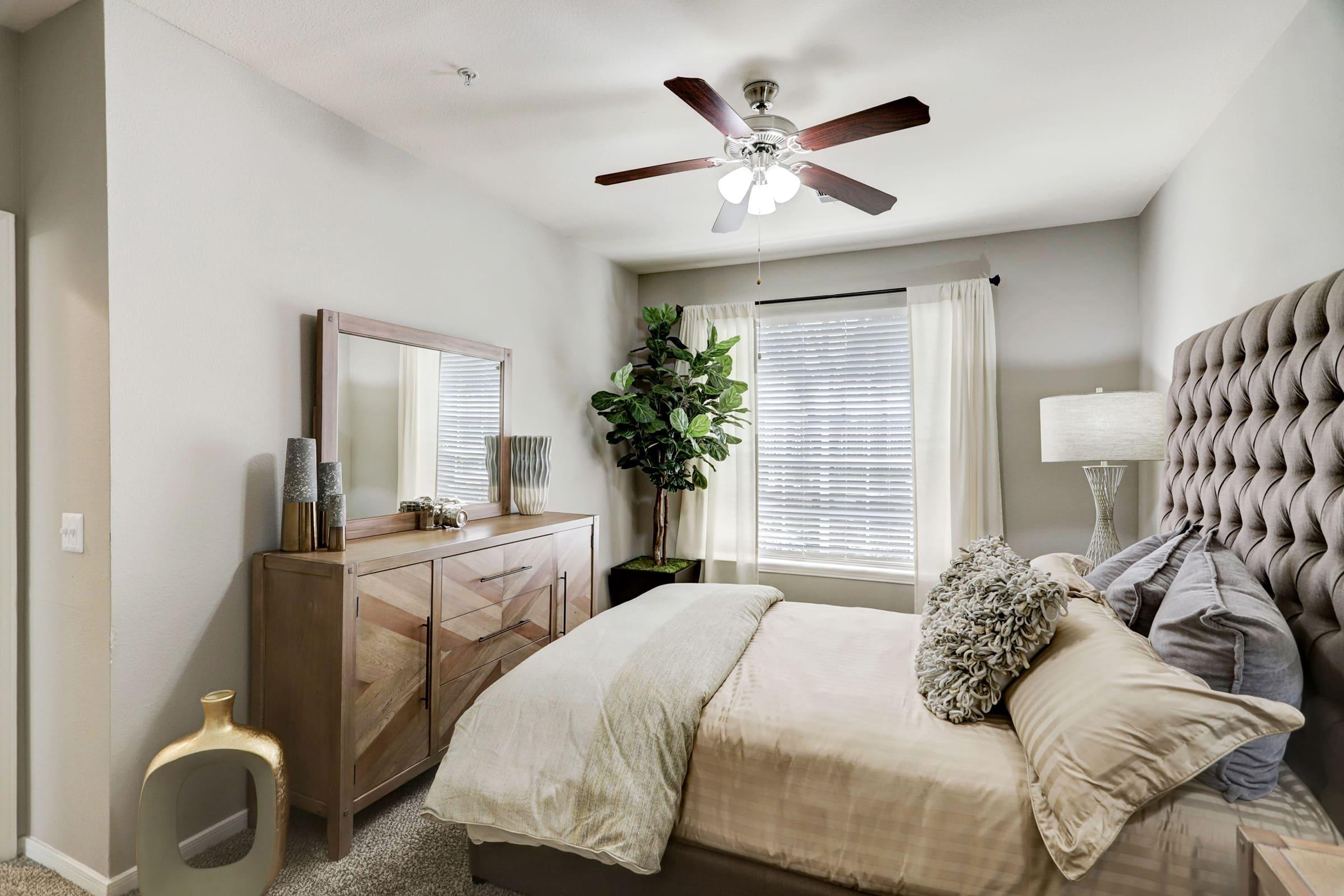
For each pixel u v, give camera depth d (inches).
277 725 84.7
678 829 63.8
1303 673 57.7
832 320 173.9
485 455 129.3
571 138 107.7
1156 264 130.2
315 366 97.0
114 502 73.2
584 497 166.4
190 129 81.1
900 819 56.1
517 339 140.8
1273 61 80.7
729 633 85.7
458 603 98.2
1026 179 122.6
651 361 177.9
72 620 75.9
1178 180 116.4
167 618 78.4
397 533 107.6
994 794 54.2
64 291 76.3
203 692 82.1
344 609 79.7
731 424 175.3
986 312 152.6
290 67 87.9
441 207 120.3
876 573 167.0
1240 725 47.8
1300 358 63.2
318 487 92.4
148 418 76.6
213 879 70.6
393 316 110.2
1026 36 79.8
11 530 79.4
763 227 151.2
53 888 75.1
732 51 83.3
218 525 84.0
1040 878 50.7
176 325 79.6
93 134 73.7
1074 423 117.1
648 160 115.8
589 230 153.3
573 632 87.3
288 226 93.2
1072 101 95.1
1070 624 66.1
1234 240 92.6
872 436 170.6
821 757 60.4
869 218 144.3
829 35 79.8
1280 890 36.9
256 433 88.8
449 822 66.8
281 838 71.3
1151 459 110.8
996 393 153.2
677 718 66.1
